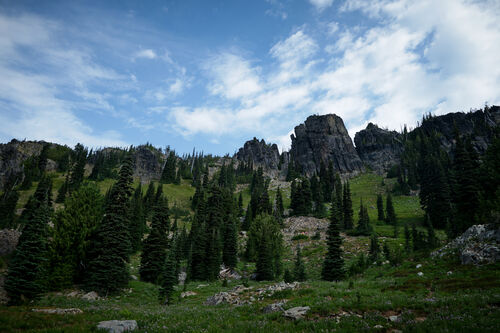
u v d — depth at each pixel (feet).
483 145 490.08
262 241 166.20
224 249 200.13
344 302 55.62
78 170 423.23
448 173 304.50
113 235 113.19
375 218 333.42
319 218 334.24
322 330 38.68
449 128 588.50
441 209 258.78
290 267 185.06
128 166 128.67
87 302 79.61
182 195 485.56
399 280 86.22
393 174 555.28
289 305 57.62
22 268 76.48
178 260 146.72
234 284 142.72
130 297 104.06
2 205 275.18
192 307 77.10
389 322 42.32
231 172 586.04
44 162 478.59
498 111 570.05
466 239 101.19
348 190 303.27
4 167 426.51
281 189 529.86
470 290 62.69
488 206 129.29
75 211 113.70
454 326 35.65
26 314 46.73
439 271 87.40
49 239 103.71
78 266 112.98
